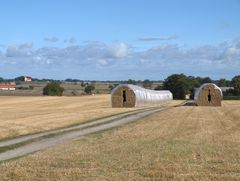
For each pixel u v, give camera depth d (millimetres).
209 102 91375
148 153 22875
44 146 28359
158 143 27500
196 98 92625
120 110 71625
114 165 19312
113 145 26891
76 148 25859
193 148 24797
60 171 18031
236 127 39812
